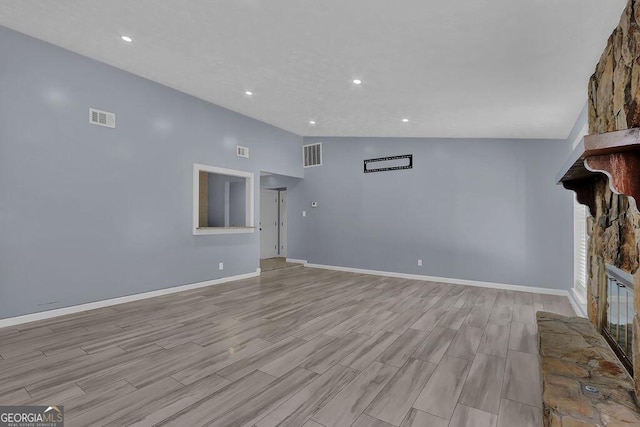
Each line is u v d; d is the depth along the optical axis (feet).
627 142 4.28
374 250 21.72
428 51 8.94
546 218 16.60
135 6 8.93
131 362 8.45
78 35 10.96
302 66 11.58
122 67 13.56
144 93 14.66
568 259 16.05
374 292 16.43
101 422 6.00
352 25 8.39
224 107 18.20
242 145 19.51
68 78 12.29
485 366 8.35
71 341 9.81
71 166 12.45
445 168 19.24
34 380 7.51
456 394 7.04
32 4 9.27
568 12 6.37
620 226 6.31
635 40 5.34
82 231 12.78
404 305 14.05
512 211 17.37
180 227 16.24
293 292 16.31
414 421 6.11
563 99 10.91
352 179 22.71
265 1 7.97
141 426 5.90
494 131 16.20
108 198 13.53
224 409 6.44
